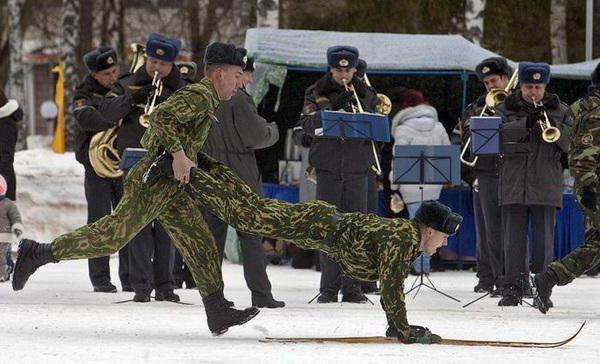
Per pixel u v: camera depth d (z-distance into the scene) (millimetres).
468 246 33844
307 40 34156
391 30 55250
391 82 36594
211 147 23516
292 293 26359
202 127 16828
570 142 21047
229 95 17078
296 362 14703
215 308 17094
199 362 14617
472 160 27391
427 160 27422
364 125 23922
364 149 24438
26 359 14773
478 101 27609
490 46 56969
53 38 73312
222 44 16969
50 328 18391
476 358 15320
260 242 22812
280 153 36344
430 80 36656
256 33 34125
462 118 27828
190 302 23562
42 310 21219
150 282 23484
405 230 16172
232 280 29203
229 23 63562
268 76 33969
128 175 16844
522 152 23844
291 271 32969
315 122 24188
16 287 16812
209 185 16438
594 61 36312
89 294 25281
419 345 16469
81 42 63250
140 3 68312
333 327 18969
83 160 25797
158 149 16656
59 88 43969
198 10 59031
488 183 26016
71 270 32344
